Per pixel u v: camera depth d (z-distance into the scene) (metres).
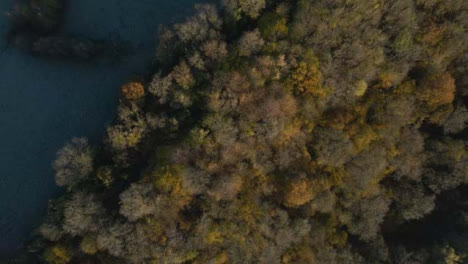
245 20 44.38
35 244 43.88
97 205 41.94
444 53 47.75
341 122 45.56
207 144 40.97
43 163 50.97
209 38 43.25
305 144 45.47
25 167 50.81
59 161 43.97
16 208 50.06
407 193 51.06
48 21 51.00
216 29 43.94
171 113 43.66
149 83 44.38
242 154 42.41
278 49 42.44
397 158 49.84
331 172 46.88
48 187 50.69
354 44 43.97
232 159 41.97
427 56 47.81
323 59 43.38
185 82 42.28
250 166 43.41
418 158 50.84
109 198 43.28
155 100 44.34
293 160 44.62
